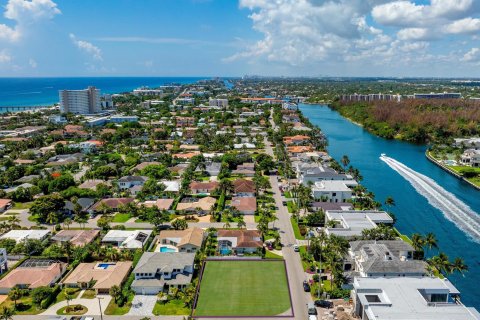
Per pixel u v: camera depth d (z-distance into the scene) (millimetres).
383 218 166875
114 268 132875
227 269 138375
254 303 118188
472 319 96062
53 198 186000
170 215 188750
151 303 118250
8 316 106562
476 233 176125
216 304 117562
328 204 192000
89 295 122062
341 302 118062
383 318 96125
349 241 141875
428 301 108500
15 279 125688
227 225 172625
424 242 137750
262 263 142500
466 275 140750
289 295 122312
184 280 126688
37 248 148125
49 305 116812
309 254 145625
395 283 112688
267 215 182250
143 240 156625
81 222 178375
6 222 178000
